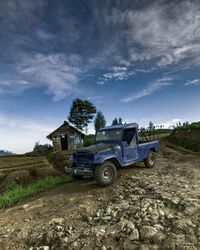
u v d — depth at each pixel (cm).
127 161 836
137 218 438
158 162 1195
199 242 330
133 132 900
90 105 4072
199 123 2500
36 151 3394
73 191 745
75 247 378
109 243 373
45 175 1263
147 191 612
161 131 3819
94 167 743
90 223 471
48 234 435
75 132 3216
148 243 351
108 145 795
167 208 463
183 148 1992
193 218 402
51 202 657
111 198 611
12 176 1245
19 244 429
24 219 548
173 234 355
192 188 593
